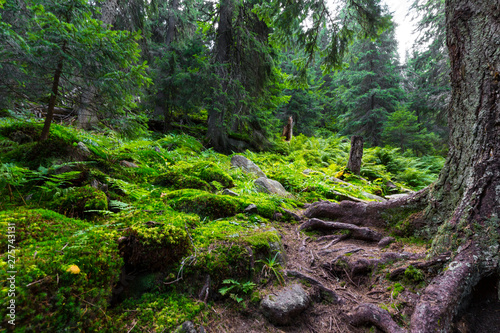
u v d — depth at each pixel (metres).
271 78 10.45
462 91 2.15
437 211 2.34
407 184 8.11
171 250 1.80
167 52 9.45
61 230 1.80
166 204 2.87
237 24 9.22
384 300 1.86
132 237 1.76
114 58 3.23
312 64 6.58
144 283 1.71
